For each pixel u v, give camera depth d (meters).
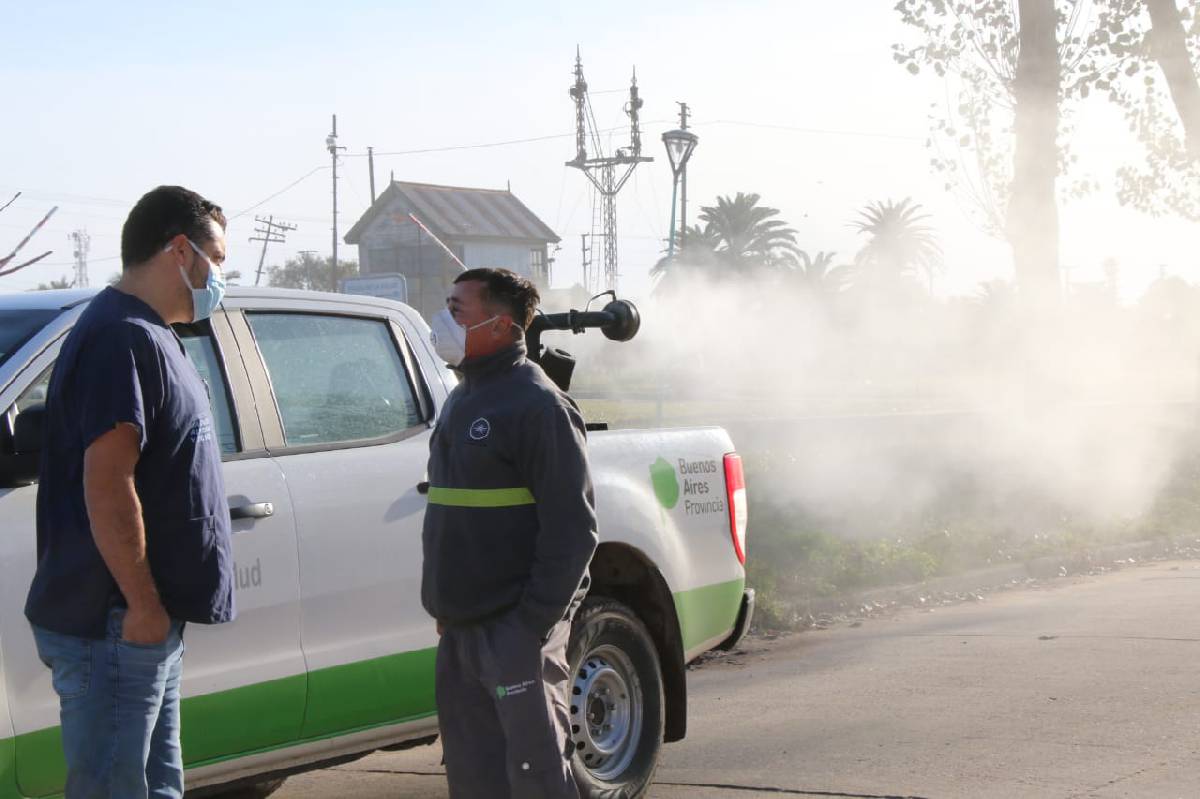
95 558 3.51
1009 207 18.34
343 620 4.67
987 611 10.44
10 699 3.90
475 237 65.31
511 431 4.00
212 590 3.66
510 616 4.02
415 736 4.98
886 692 7.53
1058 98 18.14
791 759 6.16
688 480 5.87
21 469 3.93
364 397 5.09
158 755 3.71
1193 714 6.62
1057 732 6.40
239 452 4.58
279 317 4.92
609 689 5.24
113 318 3.55
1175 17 18.12
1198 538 14.07
